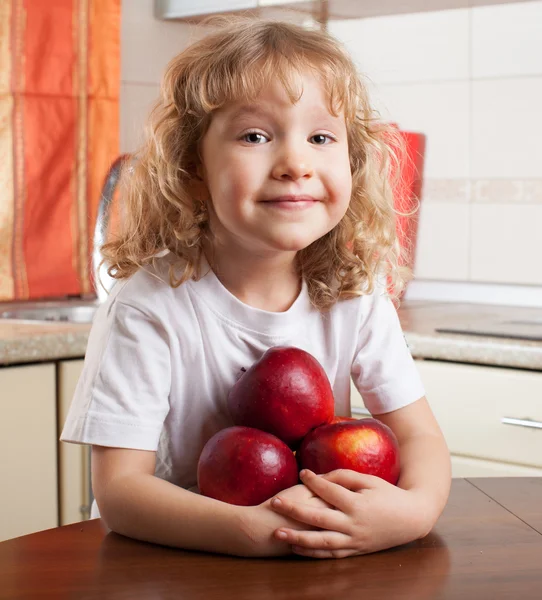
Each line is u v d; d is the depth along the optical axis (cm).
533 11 229
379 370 112
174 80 106
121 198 132
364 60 255
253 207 94
